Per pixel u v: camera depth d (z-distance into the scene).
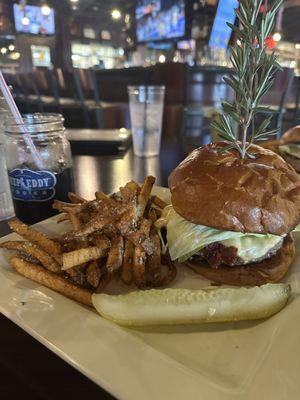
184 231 0.27
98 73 1.29
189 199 0.26
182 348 0.19
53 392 0.16
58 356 0.18
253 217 0.24
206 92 1.00
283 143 0.48
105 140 0.61
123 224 0.26
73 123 1.16
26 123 0.32
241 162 0.26
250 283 0.25
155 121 0.56
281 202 0.25
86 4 1.95
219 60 1.32
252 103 0.24
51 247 0.25
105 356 0.17
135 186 0.32
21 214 0.32
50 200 0.32
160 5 1.73
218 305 0.20
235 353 0.19
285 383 0.15
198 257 0.28
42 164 0.32
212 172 0.25
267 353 0.17
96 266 0.24
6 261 0.25
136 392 0.15
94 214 0.29
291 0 1.40
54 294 0.22
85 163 0.53
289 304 0.20
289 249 0.28
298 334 0.17
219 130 0.25
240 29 0.23
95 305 0.21
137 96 0.55
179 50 1.76
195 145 0.65
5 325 0.21
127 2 1.93
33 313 0.20
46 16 1.95
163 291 0.21
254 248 0.26
